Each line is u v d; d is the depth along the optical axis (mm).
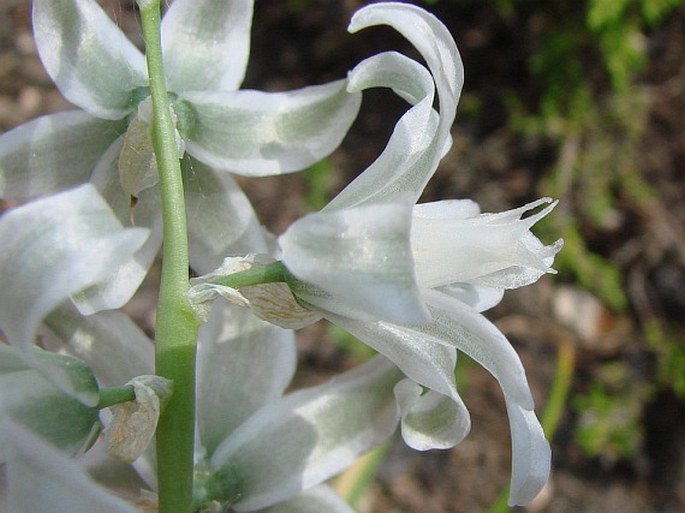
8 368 65
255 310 71
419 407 76
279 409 84
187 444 71
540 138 226
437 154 67
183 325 69
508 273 72
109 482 83
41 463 53
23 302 56
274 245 87
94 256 56
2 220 56
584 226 224
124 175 81
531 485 68
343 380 85
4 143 81
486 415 216
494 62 231
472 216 74
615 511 211
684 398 217
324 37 238
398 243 59
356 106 83
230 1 84
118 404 68
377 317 64
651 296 223
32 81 237
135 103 82
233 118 83
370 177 68
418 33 66
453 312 69
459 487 212
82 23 81
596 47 220
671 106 224
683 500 212
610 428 215
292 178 225
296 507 84
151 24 74
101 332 82
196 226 85
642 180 223
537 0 223
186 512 72
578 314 221
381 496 210
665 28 225
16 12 244
